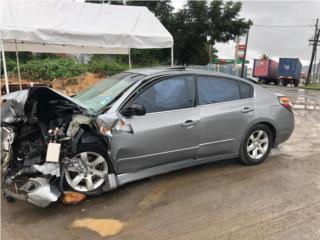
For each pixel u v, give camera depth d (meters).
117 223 3.35
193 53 29.53
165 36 7.05
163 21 28.28
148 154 4.01
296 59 38.94
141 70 4.65
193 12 27.11
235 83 4.83
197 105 4.37
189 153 4.34
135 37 6.73
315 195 4.01
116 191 4.08
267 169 4.91
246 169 4.89
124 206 3.70
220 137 4.55
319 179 4.54
